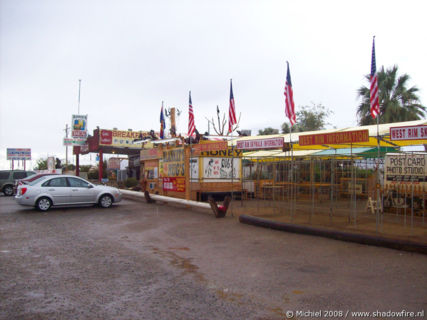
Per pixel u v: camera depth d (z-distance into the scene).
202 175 18.17
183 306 4.98
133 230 11.09
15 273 6.58
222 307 4.93
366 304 4.93
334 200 15.20
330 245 8.41
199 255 7.89
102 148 29.48
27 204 15.34
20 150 42.50
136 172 32.00
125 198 22.34
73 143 32.19
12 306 4.99
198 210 15.48
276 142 10.91
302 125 38.19
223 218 12.88
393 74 24.09
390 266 6.64
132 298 5.29
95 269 6.83
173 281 6.09
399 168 12.56
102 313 4.75
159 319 4.55
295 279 6.08
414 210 12.06
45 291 5.61
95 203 16.66
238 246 8.64
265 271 6.59
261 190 18.89
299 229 9.77
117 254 8.04
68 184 16.19
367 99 24.77
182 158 17.67
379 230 9.47
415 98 23.89
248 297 5.30
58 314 4.72
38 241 9.49
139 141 23.95
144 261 7.41
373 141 13.58
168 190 18.14
